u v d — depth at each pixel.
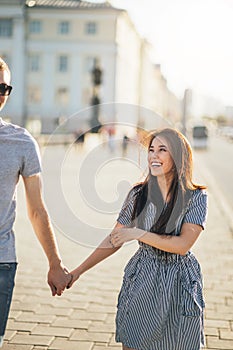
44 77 90.81
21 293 7.78
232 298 7.72
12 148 3.80
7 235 3.78
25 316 6.78
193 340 3.97
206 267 9.57
